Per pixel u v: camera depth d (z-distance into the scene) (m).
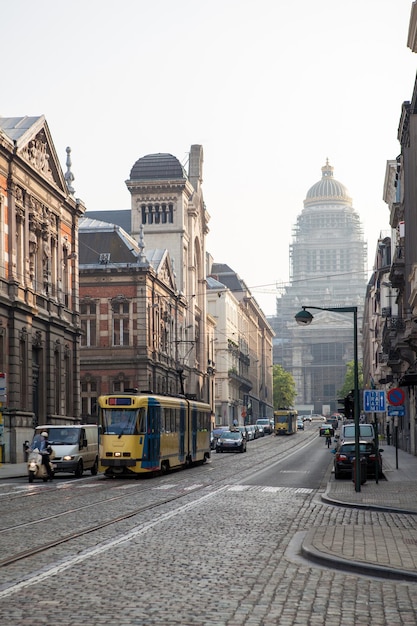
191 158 136.12
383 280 106.38
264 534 21.67
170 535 21.28
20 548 18.77
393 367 83.44
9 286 60.41
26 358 62.94
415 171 54.03
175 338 115.25
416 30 48.34
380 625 11.80
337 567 16.38
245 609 12.65
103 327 97.75
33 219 65.50
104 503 30.41
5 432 59.19
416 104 53.59
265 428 147.50
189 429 55.84
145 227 125.44
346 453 45.06
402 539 19.47
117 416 45.72
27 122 65.38
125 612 12.36
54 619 11.88
